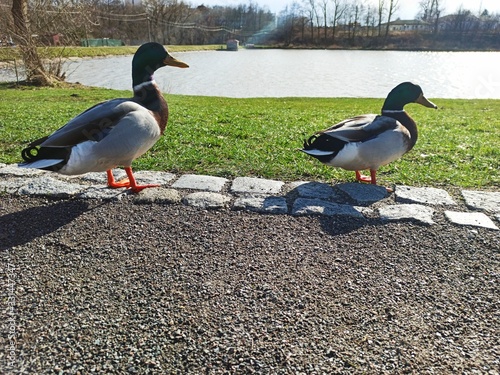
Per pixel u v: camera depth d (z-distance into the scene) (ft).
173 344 1.63
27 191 2.98
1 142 4.32
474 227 2.57
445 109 9.29
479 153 4.20
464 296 1.97
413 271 2.15
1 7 12.96
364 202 2.92
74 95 10.79
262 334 1.69
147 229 2.51
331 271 2.14
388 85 18.13
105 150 2.59
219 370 1.52
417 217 2.66
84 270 2.11
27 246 2.31
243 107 8.71
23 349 1.60
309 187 3.15
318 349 1.62
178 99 10.64
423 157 4.01
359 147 2.90
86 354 1.58
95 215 2.67
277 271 2.13
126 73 20.21
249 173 3.47
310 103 10.55
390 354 1.60
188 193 3.01
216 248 2.32
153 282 2.02
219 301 1.89
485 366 1.55
